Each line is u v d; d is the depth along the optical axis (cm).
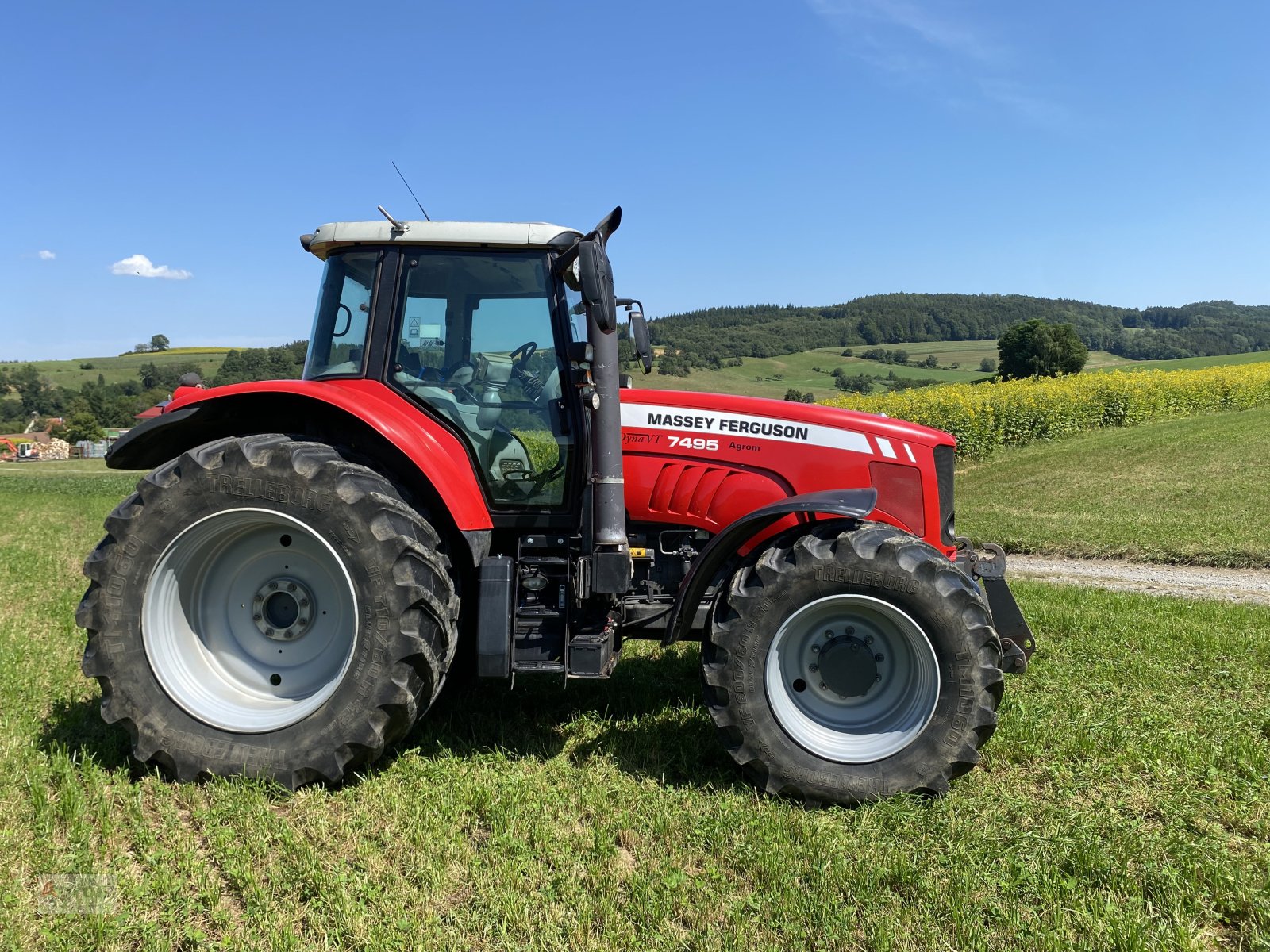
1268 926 252
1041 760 374
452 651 361
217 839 292
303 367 418
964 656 336
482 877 271
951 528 432
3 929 241
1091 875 279
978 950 241
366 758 345
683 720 418
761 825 308
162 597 352
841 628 359
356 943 240
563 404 395
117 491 2403
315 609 366
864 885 268
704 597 412
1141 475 1503
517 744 387
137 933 246
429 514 390
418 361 396
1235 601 762
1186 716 423
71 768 336
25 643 544
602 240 358
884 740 346
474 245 396
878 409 2016
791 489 410
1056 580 870
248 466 346
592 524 371
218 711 348
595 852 289
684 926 255
